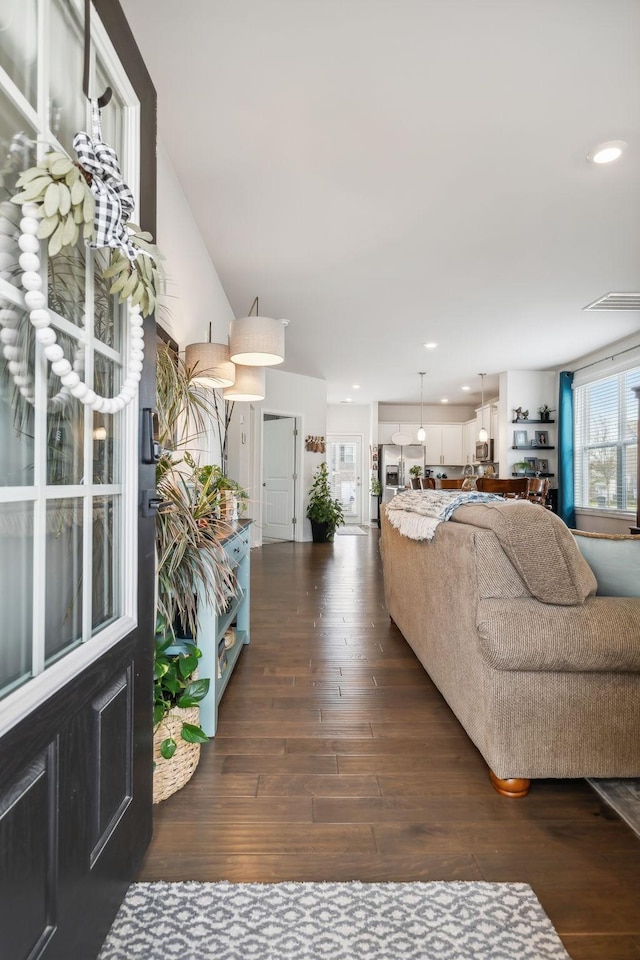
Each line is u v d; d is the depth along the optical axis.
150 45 1.89
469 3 1.71
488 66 1.99
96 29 0.98
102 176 0.88
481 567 1.56
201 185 2.83
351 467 10.99
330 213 3.13
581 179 2.77
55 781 0.81
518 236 3.44
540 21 1.79
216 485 2.27
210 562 1.78
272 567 5.54
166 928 1.05
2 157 0.74
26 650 0.80
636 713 1.53
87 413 1.00
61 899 0.82
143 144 1.23
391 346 6.16
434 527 2.09
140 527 1.20
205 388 2.49
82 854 0.90
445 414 10.89
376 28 1.81
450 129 2.36
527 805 1.49
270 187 2.85
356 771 1.66
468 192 2.90
